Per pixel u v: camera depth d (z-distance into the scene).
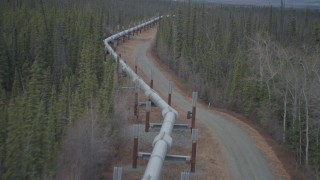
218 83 73.69
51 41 91.12
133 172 37.19
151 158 32.03
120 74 64.12
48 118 42.88
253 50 76.75
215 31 101.94
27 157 34.31
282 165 42.69
